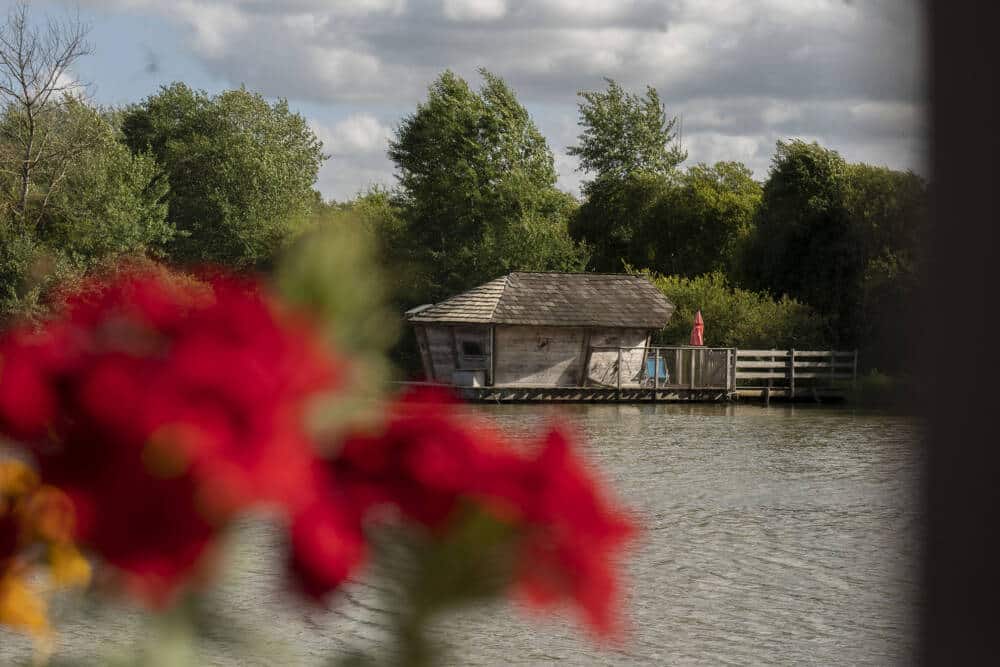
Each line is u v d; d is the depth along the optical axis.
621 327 36.81
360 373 1.05
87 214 45.44
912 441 23.33
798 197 42.59
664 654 7.46
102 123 46.66
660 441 22.98
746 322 40.50
